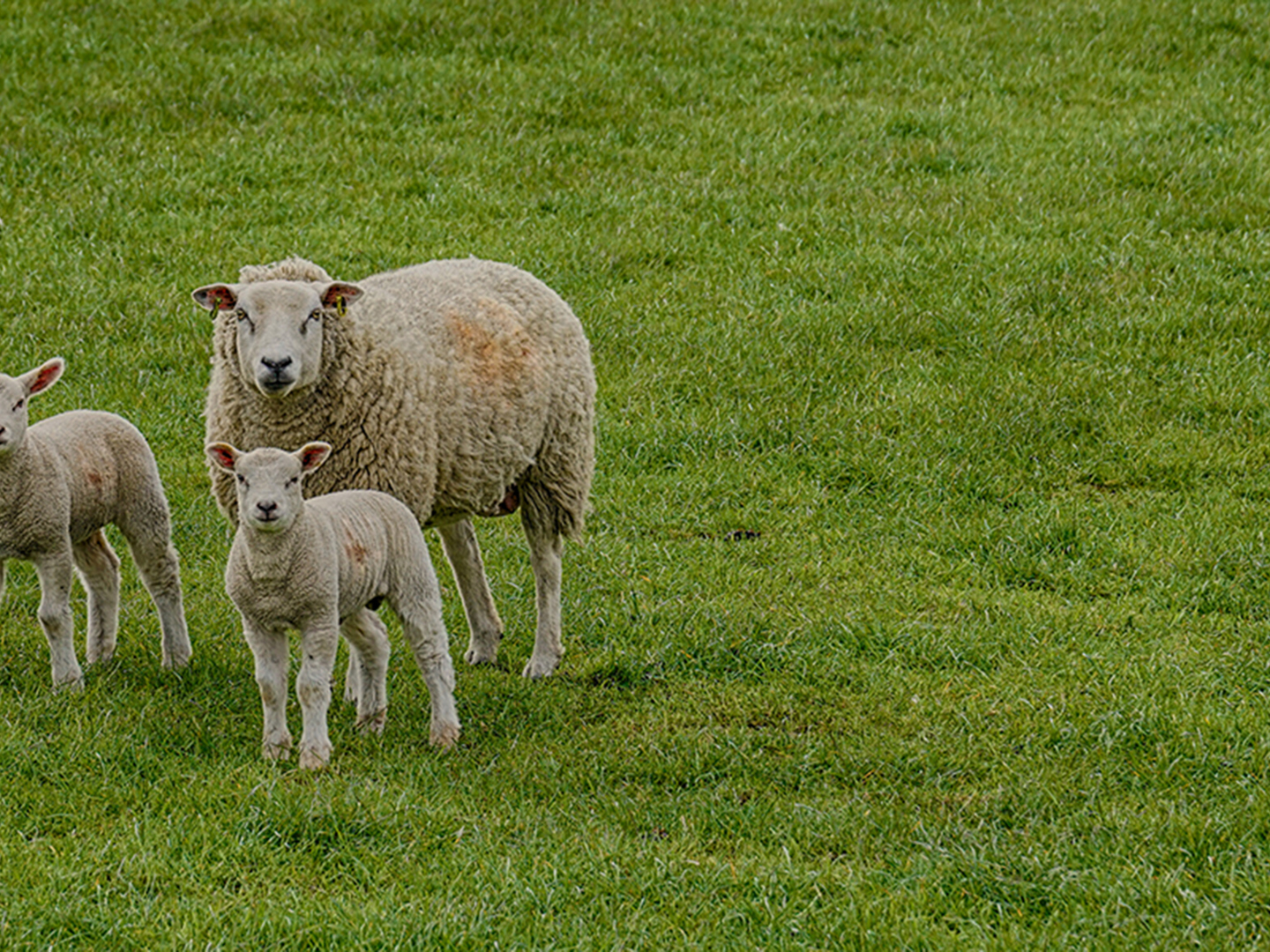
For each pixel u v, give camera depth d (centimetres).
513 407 1136
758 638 1193
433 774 938
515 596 1312
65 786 901
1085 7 2881
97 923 762
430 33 2661
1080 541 1359
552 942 763
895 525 1419
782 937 765
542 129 2375
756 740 1025
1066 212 2119
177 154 2234
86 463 1070
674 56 2633
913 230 2059
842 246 2023
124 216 2056
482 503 1146
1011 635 1183
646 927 777
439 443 1099
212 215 2075
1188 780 936
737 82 2562
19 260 1925
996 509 1437
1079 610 1230
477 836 858
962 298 1873
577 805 918
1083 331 1797
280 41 2630
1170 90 2555
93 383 1656
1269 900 784
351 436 1070
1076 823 880
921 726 1045
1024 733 1022
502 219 2094
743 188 2198
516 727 1052
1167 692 1069
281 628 951
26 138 2236
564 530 1205
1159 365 1725
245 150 2261
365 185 2172
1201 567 1303
